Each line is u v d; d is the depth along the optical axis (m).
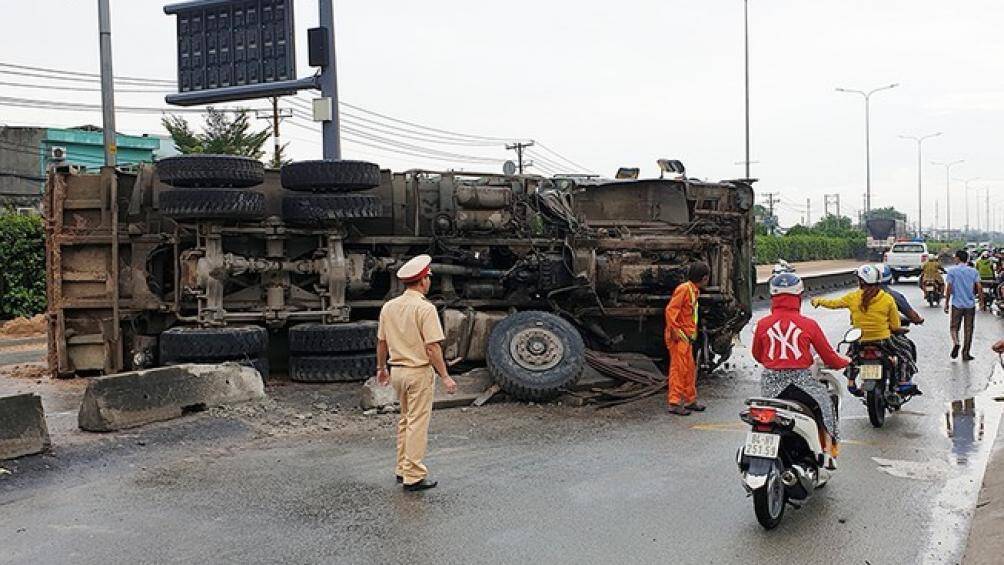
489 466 8.34
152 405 9.68
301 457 8.66
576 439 9.48
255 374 10.84
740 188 14.83
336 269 12.78
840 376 13.91
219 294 12.29
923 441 9.38
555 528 6.56
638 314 13.67
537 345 11.60
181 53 18.89
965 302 15.67
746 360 16.12
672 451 8.95
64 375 13.26
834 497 7.34
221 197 11.88
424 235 13.75
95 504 7.17
